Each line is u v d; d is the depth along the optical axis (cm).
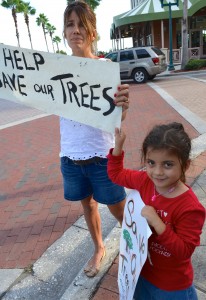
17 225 344
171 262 148
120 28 2745
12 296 246
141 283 165
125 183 170
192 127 614
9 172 507
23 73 201
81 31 204
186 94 1021
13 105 1213
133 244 156
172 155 135
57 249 292
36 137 702
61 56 190
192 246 135
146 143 141
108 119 193
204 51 2606
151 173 142
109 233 293
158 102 937
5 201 406
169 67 1970
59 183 441
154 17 2195
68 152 218
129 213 163
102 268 250
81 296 228
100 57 224
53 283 254
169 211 142
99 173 218
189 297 155
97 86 189
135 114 801
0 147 650
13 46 199
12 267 278
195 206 137
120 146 175
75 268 266
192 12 2148
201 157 434
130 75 1526
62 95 198
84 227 320
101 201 229
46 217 353
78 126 210
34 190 429
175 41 2550
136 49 1507
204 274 234
